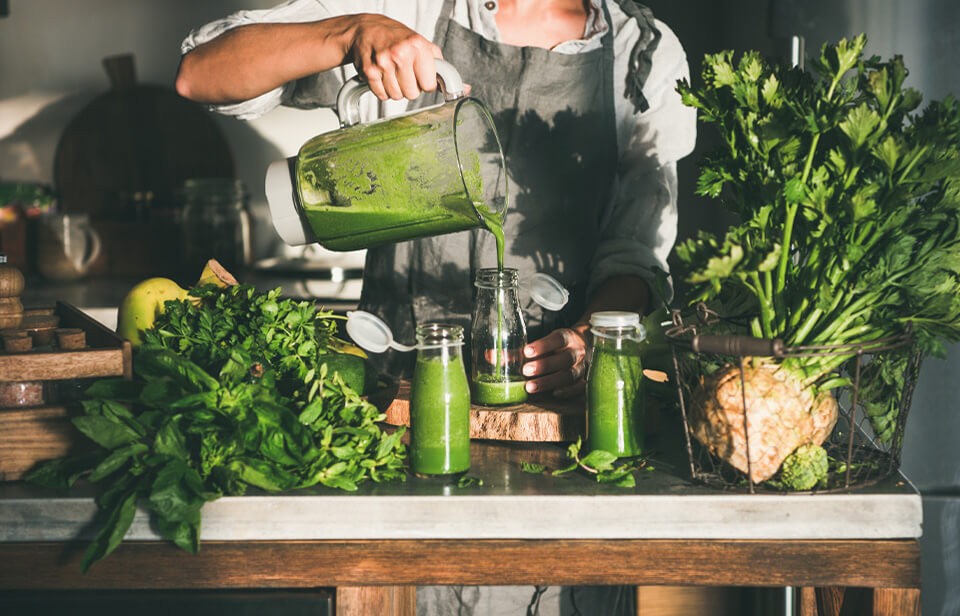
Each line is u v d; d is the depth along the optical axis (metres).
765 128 1.11
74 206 3.35
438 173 1.29
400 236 1.35
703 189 1.20
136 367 1.19
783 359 1.13
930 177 1.08
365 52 1.34
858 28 2.12
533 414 1.34
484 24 1.69
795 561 1.13
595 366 1.26
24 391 1.22
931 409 2.15
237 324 1.34
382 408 1.38
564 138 1.69
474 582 1.14
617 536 1.14
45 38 3.33
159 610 1.15
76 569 1.14
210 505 1.13
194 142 3.36
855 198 1.08
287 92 1.71
